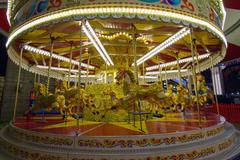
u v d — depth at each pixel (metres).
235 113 12.98
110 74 9.53
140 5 4.68
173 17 4.93
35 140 4.72
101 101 7.20
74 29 7.54
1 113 14.41
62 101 6.73
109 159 3.73
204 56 9.93
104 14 4.70
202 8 5.50
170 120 7.21
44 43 8.76
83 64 12.09
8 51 7.77
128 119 6.74
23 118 8.64
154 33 7.53
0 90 14.80
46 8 5.11
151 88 6.33
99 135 4.33
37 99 6.89
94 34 6.85
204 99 8.88
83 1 4.74
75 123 6.66
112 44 8.68
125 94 6.25
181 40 8.58
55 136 4.42
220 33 6.24
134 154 3.79
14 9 6.64
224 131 6.30
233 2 10.36
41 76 15.73
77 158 3.83
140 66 13.56
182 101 8.59
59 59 11.13
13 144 4.82
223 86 20.45
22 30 5.72
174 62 12.21
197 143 4.56
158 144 4.20
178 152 3.97
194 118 7.87
